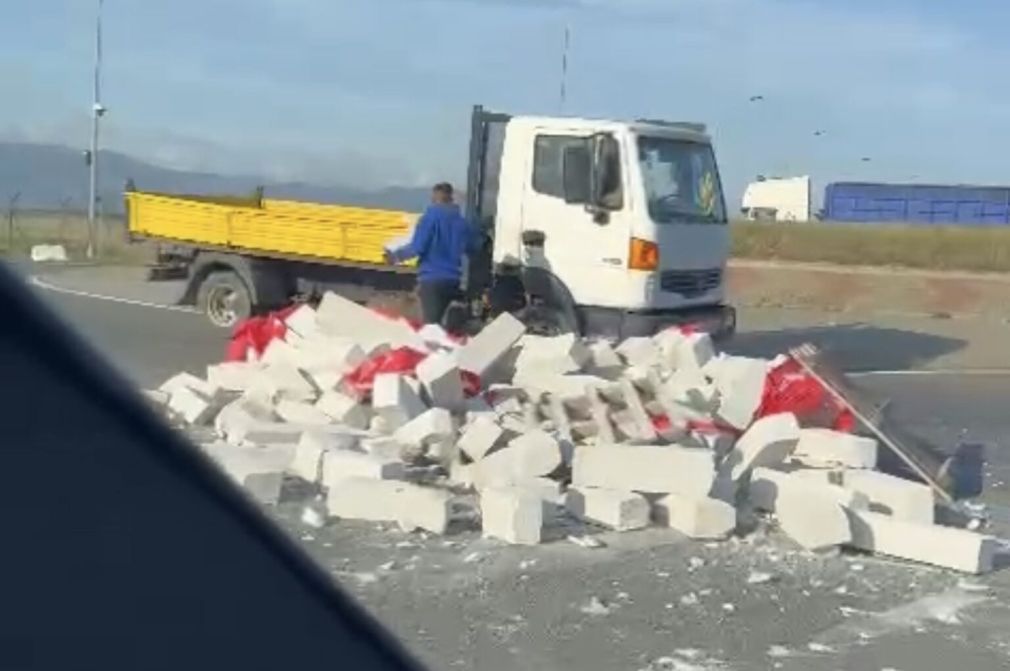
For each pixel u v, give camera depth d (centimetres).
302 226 1662
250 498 774
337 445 884
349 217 1791
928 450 1027
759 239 3778
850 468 902
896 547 795
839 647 633
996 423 1342
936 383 1655
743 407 953
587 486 842
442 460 895
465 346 1013
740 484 871
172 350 1591
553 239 1388
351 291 1658
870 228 4069
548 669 581
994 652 636
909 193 5938
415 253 1416
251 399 1003
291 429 941
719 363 990
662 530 821
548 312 1395
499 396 974
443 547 761
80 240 3353
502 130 1424
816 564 774
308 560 684
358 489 804
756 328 2284
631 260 1352
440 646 602
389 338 1079
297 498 837
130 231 1861
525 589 691
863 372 1753
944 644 646
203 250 1769
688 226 1406
